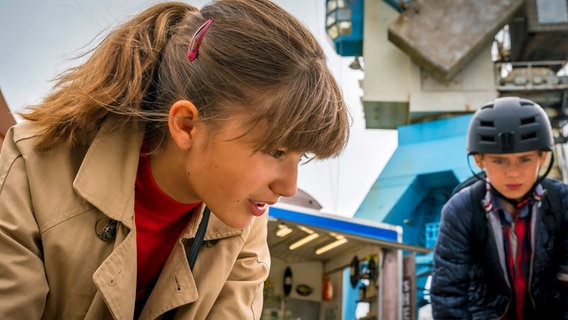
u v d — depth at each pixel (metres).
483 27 16.86
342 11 19.27
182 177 1.50
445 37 16.89
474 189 3.10
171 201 1.56
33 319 1.38
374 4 18.92
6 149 1.48
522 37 18.42
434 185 16.81
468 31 16.89
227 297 1.73
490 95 17.19
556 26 17.73
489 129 2.91
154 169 1.53
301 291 10.82
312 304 10.88
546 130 2.88
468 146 3.02
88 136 1.50
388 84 17.94
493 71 17.48
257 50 1.32
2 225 1.38
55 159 1.46
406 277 9.62
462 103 17.12
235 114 1.30
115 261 1.43
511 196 2.95
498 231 3.02
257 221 1.84
